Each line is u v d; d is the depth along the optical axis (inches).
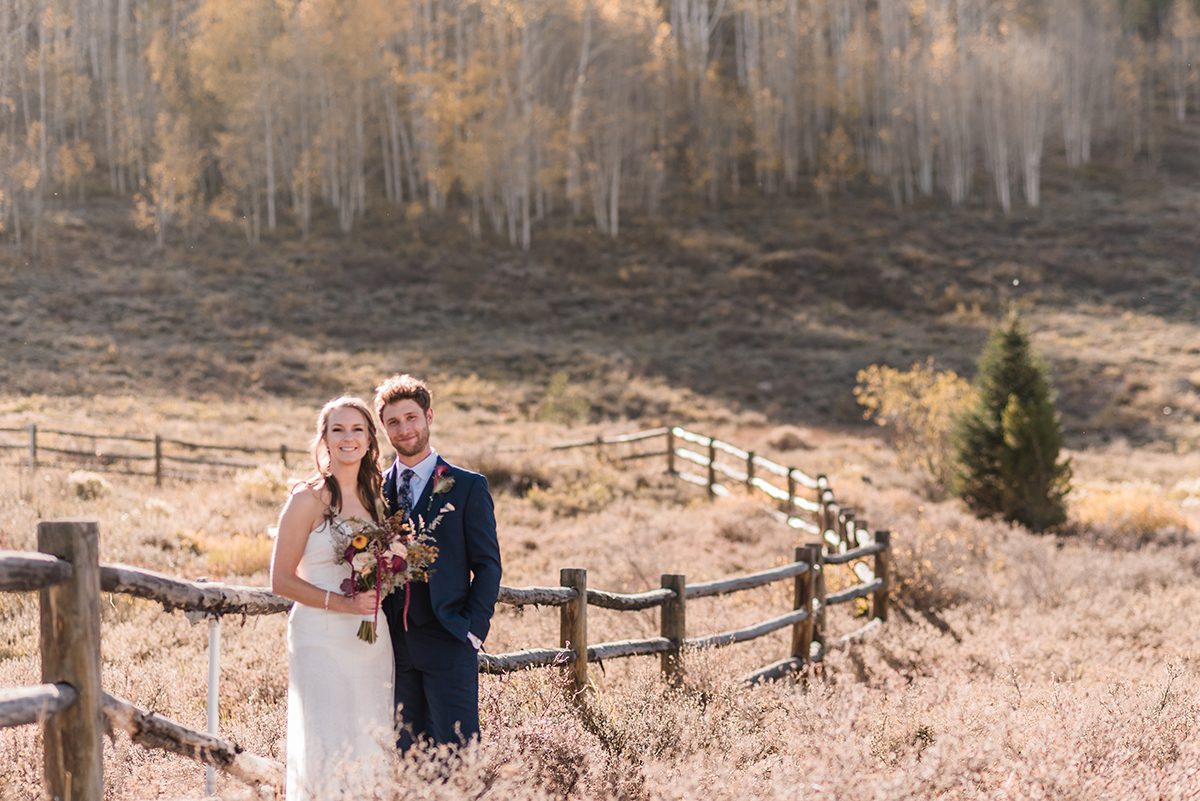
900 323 2156.7
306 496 155.3
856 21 3614.7
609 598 241.6
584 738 175.8
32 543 453.4
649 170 2849.4
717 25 4269.2
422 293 2256.4
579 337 2043.6
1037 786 145.7
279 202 2837.1
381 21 2893.7
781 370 1833.2
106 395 1440.7
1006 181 2928.2
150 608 361.7
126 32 3284.9
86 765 125.4
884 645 342.0
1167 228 2699.3
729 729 200.1
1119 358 1867.6
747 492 821.9
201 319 1945.1
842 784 141.3
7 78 2728.8
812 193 3041.3
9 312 1852.9
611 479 852.0
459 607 161.6
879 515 597.0
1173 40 4188.0
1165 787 154.8
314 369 1715.1
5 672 267.3
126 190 2827.3
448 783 131.8
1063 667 310.2
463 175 2625.5
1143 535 703.1
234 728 215.0
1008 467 727.7
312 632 155.2
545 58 3048.7
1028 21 3774.6
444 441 1192.8
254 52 2753.4
